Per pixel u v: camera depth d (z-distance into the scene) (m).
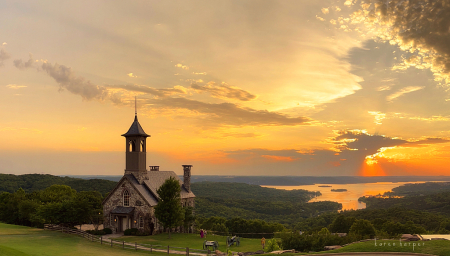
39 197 84.50
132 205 61.56
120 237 56.19
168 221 55.44
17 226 63.78
